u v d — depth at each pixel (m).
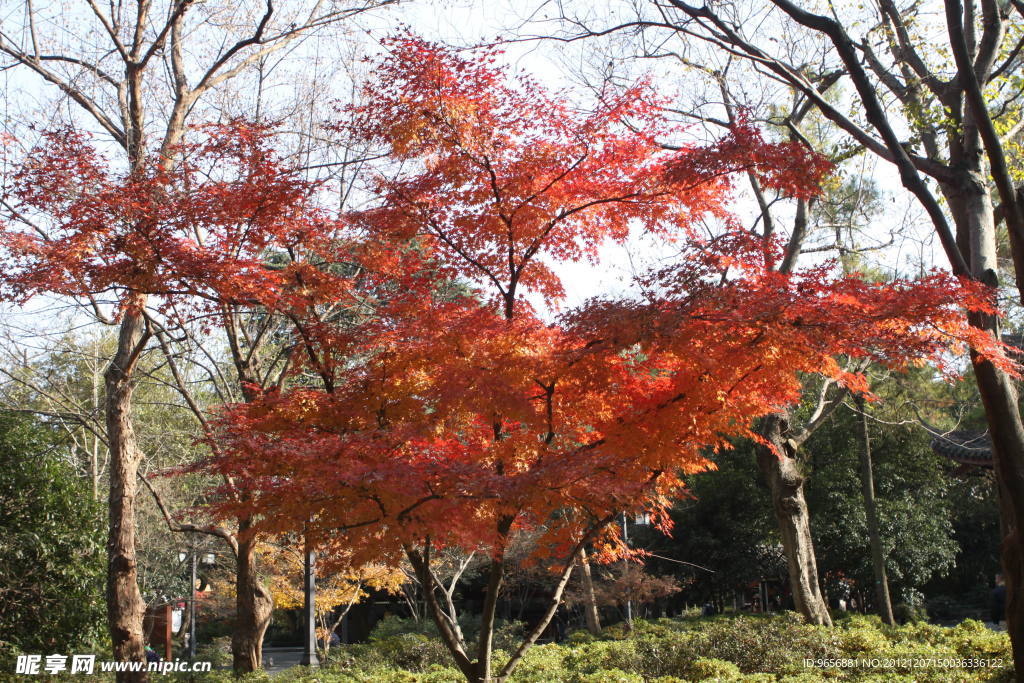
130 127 12.45
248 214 7.34
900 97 11.03
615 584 23.31
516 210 7.27
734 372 6.44
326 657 17.81
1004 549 7.61
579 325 6.09
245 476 6.15
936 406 21.95
